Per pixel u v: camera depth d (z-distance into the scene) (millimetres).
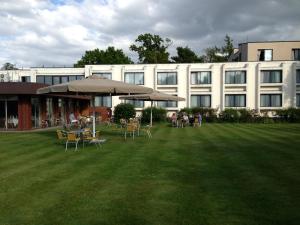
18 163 11445
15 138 19391
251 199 7293
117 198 7422
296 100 43625
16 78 49000
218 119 38969
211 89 44875
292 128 27516
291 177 9195
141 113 43000
